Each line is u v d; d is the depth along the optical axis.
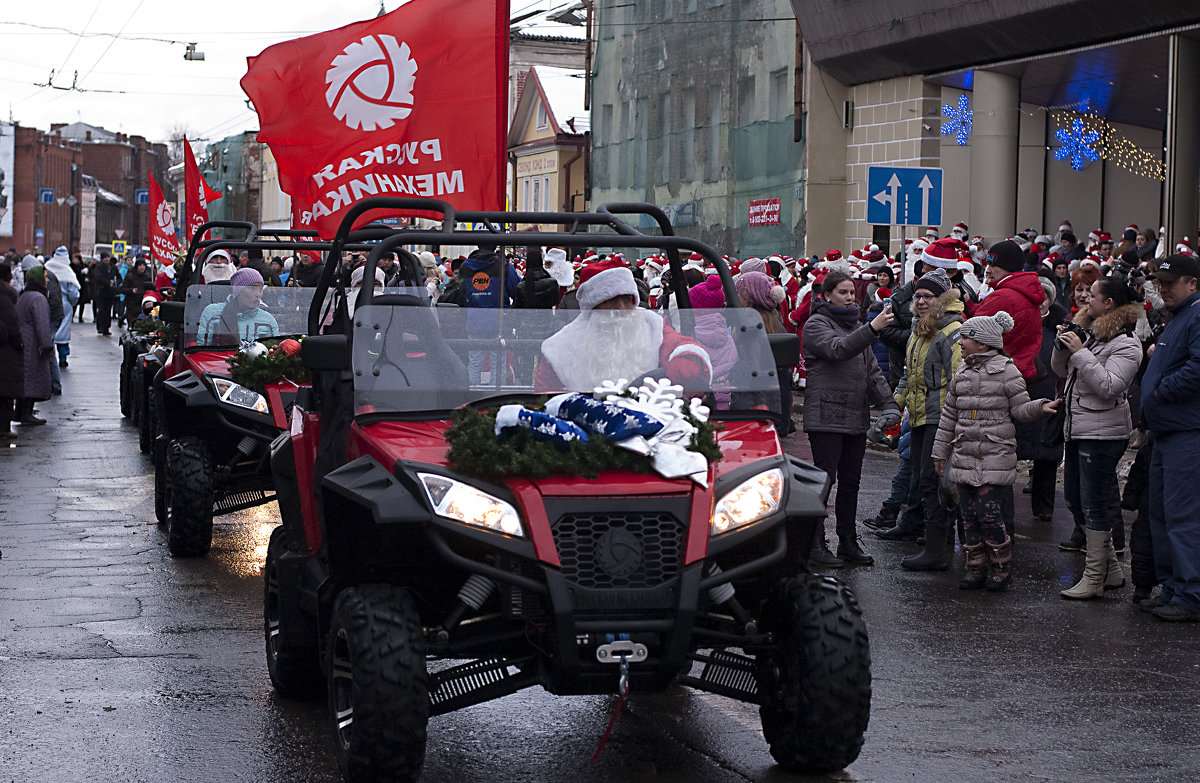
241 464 9.95
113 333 41.41
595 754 5.18
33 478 13.35
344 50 9.10
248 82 9.27
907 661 6.91
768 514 4.82
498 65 8.97
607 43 38.09
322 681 6.08
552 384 5.40
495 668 4.91
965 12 22.33
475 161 9.03
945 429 8.82
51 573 8.91
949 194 25.12
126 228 154.38
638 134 36.22
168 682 6.43
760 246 29.75
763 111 29.53
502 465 4.67
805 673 4.91
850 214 27.55
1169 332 7.98
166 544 10.02
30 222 118.50
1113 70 22.72
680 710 6.08
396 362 5.36
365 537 5.18
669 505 4.69
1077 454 9.73
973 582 8.72
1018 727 5.80
